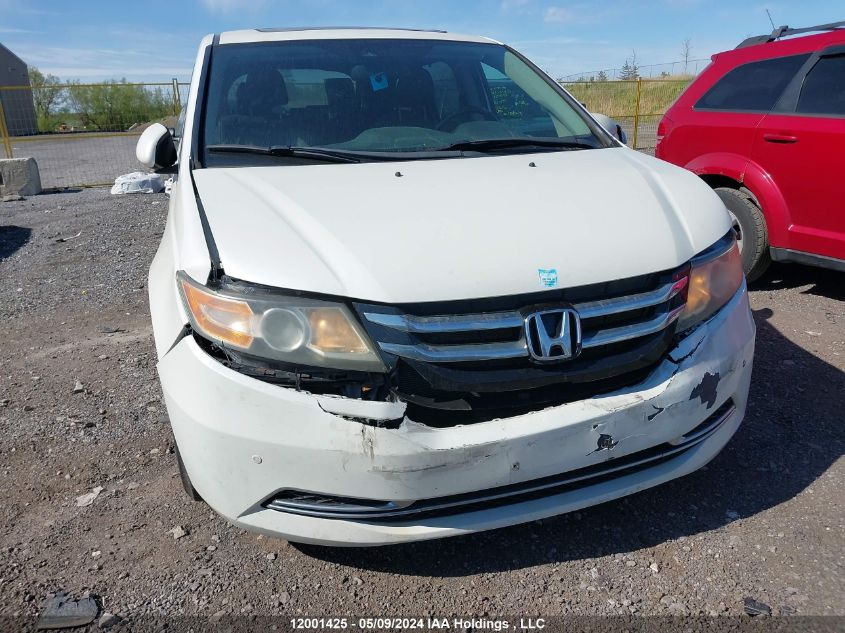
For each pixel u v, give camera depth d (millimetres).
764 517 2582
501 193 2451
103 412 3543
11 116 16141
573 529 2564
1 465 3072
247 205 2346
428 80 3367
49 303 5484
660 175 2766
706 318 2363
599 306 2137
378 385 2006
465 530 2096
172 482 2914
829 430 3156
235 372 2029
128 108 18281
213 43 3471
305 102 3137
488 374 2037
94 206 10125
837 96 4457
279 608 2221
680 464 2352
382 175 2607
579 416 2064
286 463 1996
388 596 2266
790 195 4645
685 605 2195
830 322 4496
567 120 3418
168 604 2240
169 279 2459
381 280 2020
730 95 5133
